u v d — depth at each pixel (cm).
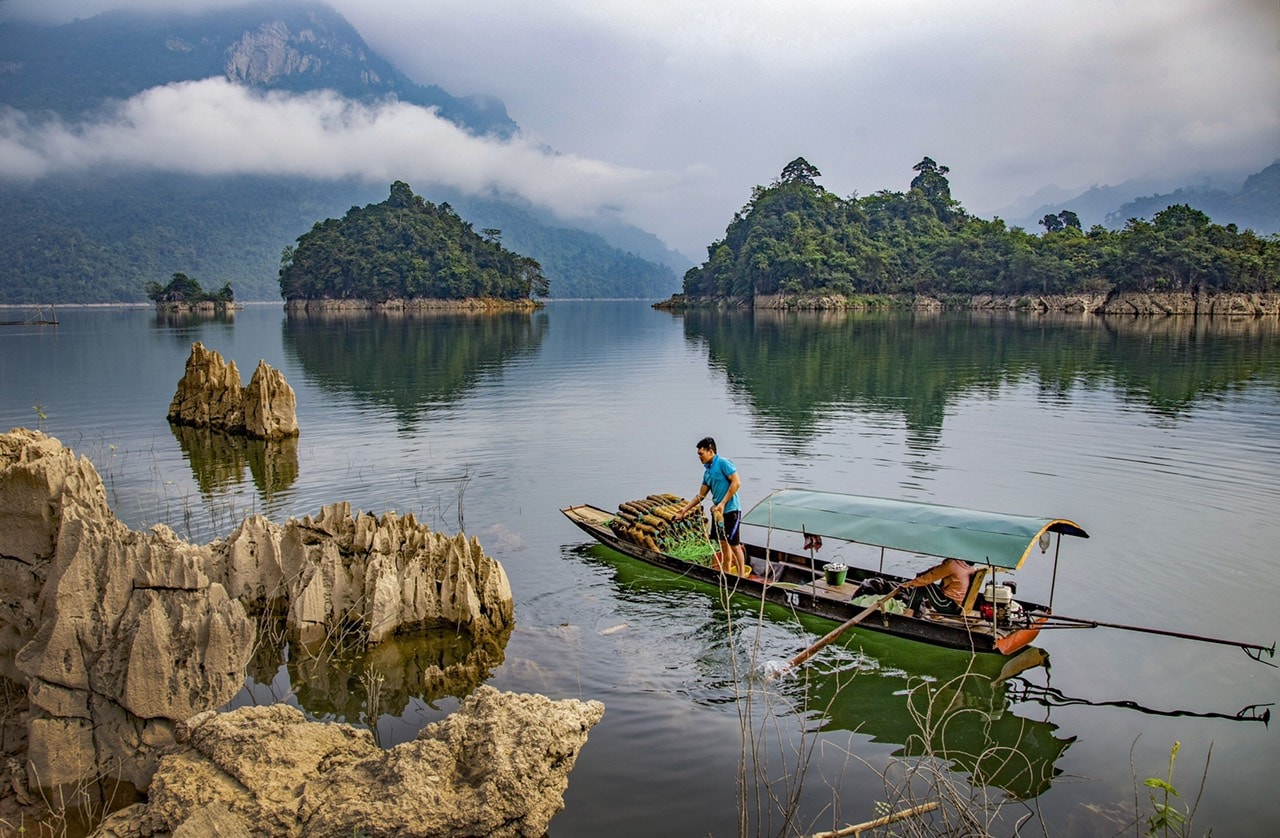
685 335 7144
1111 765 769
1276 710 855
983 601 1055
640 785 728
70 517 757
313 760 686
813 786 734
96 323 10119
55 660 720
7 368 4316
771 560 1298
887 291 14825
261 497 1658
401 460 1994
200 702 763
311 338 6931
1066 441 2098
